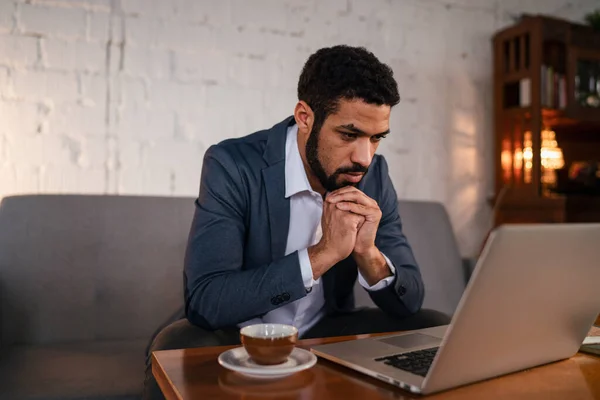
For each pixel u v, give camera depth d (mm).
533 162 2367
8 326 1642
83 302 1724
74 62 1990
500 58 2553
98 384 1239
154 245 1823
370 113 1077
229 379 752
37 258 1698
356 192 1129
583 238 707
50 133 1964
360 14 2393
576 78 2430
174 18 2113
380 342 920
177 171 2115
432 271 2053
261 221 1295
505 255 642
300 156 1318
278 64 2258
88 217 1777
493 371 761
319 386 727
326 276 1378
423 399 686
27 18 1938
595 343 947
